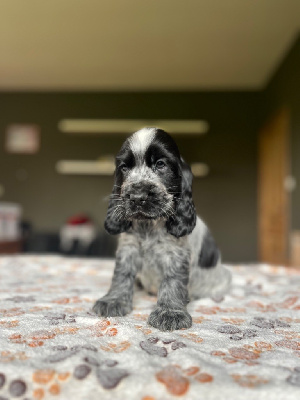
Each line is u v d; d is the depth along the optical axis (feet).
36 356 0.71
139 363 0.70
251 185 5.03
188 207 1.14
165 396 0.60
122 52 3.92
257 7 3.02
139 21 3.26
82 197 5.12
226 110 5.07
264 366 0.69
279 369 0.68
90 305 1.18
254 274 1.80
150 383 0.62
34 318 0.98
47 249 4.72
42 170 5.14
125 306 1.10
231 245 5.02
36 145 5.14
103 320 0.95
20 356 0.71
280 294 1.42
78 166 5.08
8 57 4.09
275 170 4.32
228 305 1.25
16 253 3.98
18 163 5.14
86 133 5.16
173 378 0.63
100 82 4.87
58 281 1.62
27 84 4.96
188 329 0.95
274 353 0.78
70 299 1.25
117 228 1.19
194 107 5.09
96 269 1.89
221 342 0.85
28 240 4.71
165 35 3.52
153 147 1.11
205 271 1.32
